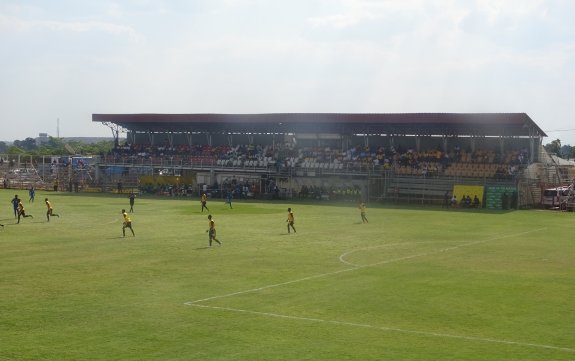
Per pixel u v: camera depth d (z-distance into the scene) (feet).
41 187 351.25
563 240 150.10
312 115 309.42
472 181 267.18
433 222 191.31
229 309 79.56
